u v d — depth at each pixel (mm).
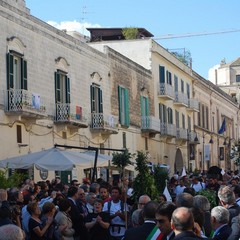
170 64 46562
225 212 8141
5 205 10430
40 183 16188
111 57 34719
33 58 25672
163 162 43906
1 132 22828
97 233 11727
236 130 74750
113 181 22875
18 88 24484
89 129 31172
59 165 18828
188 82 52500
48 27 27188
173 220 6215
